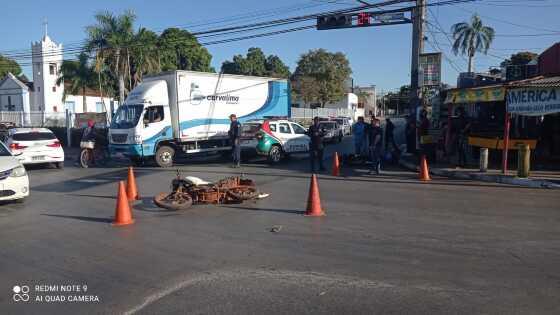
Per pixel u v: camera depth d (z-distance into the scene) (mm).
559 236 7336
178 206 9547
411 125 20359
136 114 18031
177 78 18562
